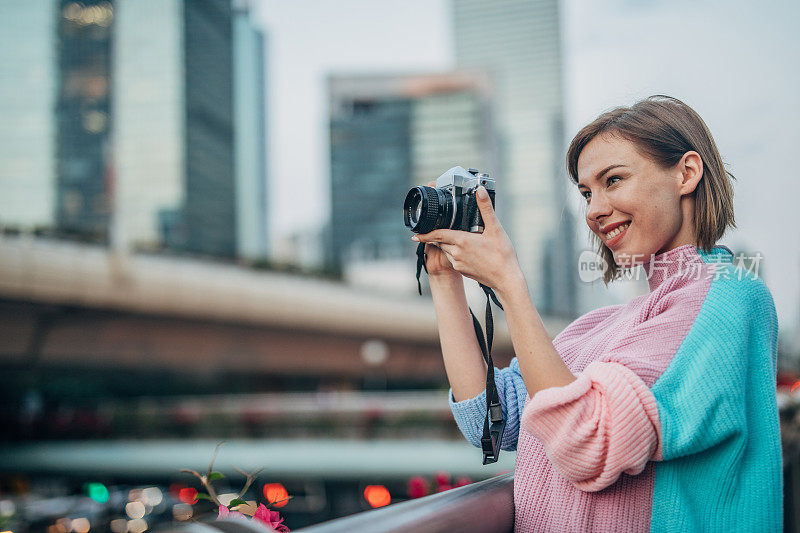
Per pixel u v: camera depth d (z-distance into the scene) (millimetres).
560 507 910
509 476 1082
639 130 931
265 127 108312
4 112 75812
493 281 883
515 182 109812
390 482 14672
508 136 114375
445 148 81750
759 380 863
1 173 75062
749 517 820
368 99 83500
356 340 29281
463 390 1081
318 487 15188
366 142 82875
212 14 90000
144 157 79188
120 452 17500
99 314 19281
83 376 41688
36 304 17281
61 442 18562
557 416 818
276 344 25750
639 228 944
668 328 873
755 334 874
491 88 83688
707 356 828
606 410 795
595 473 819
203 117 85000
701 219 943
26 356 18812
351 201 81625
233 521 567
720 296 871
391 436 15883
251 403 21297
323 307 25250
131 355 21344
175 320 21484
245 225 95000
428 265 1089
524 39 119250
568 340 1168
